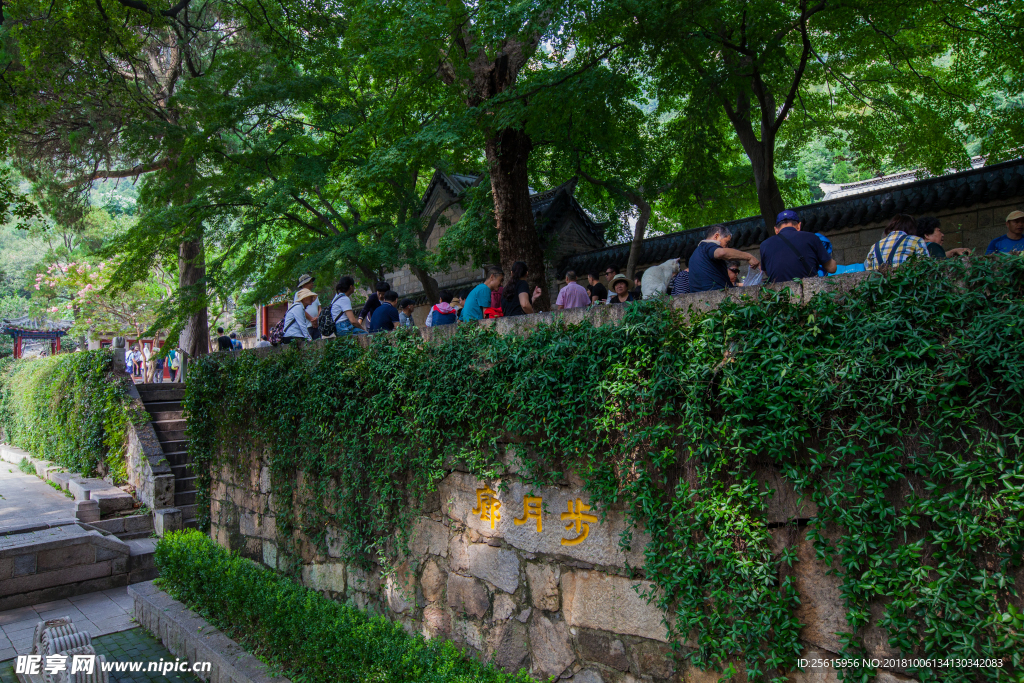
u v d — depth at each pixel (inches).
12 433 641.6
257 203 429.4
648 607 140.3
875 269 110.0
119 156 537.0
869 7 311.3
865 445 108.9
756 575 118.3
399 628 203.3
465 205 465.1
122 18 424.8
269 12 462.9
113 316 914.1
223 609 246.8
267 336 1002.1
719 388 124.4
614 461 145.6
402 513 208.5
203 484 340.5
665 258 508.1
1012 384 93.2
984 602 97.9
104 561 329.7
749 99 408.8
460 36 290.2
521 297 207.6
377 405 212.5
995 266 98.3
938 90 395.9
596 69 271.6
